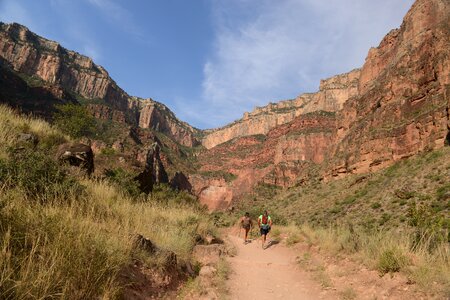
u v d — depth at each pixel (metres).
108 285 3.70
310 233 13.16
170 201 14.32
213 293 5.63
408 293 5.00
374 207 42.69
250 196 136.25
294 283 7.19
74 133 25.39
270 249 12.73
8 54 188.88
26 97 134.38
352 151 75.81
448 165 41.38
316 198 70.19
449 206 30.58
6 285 2.63
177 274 5.97
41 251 3.30
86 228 4.25
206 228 11.90
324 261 8.33
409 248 6.41
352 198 53.69
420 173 45.38
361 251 7.48
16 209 3.59
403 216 32.34
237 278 7.25
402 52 90.38
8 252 2.85
